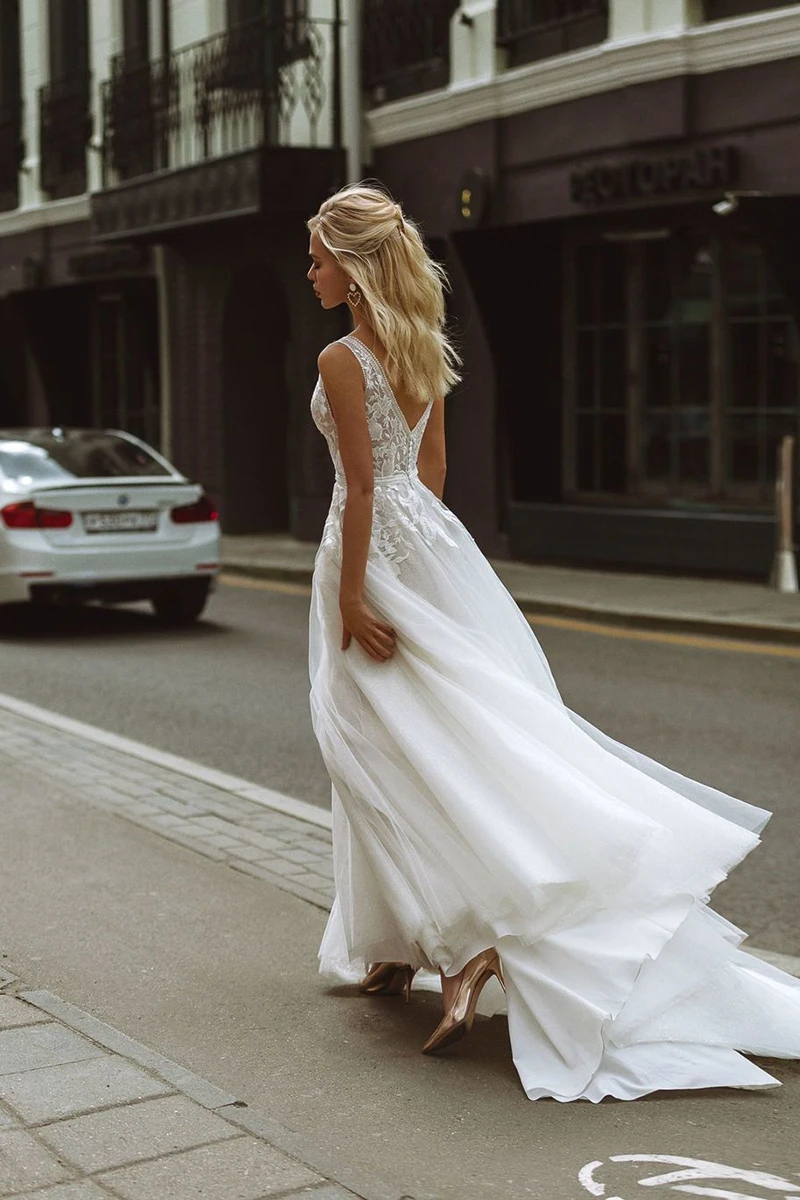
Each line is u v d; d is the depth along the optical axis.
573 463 17.34
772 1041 3.85
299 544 20.50
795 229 13.72
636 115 15.29
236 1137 3.28
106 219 22.62
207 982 4.50
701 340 15.58
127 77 23.00
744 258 15.02
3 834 6.24
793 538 14.44
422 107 18.25
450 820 3.83
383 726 3.94
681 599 13.89
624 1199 3.12
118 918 5.12
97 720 9.18
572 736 3.91
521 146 17.02
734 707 9.47
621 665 11.17
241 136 20.64
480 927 3.80
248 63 19.95
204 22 21.48
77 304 27.25
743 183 14.41
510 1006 3.78
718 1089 3.72
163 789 7.09
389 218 3.96
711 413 15.52
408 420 4.06
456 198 17.81
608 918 3.79
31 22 27.25
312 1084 3.74
